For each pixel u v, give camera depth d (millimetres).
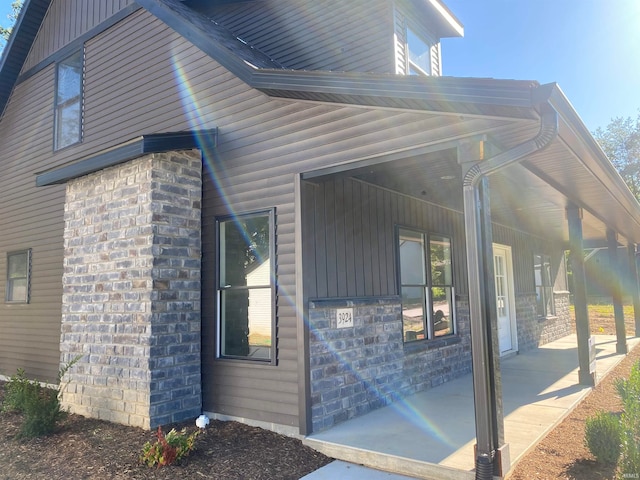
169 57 6582
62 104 8383
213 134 5793
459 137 3865
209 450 4469
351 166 4590
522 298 10797
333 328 5164
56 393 5484
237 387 5324
